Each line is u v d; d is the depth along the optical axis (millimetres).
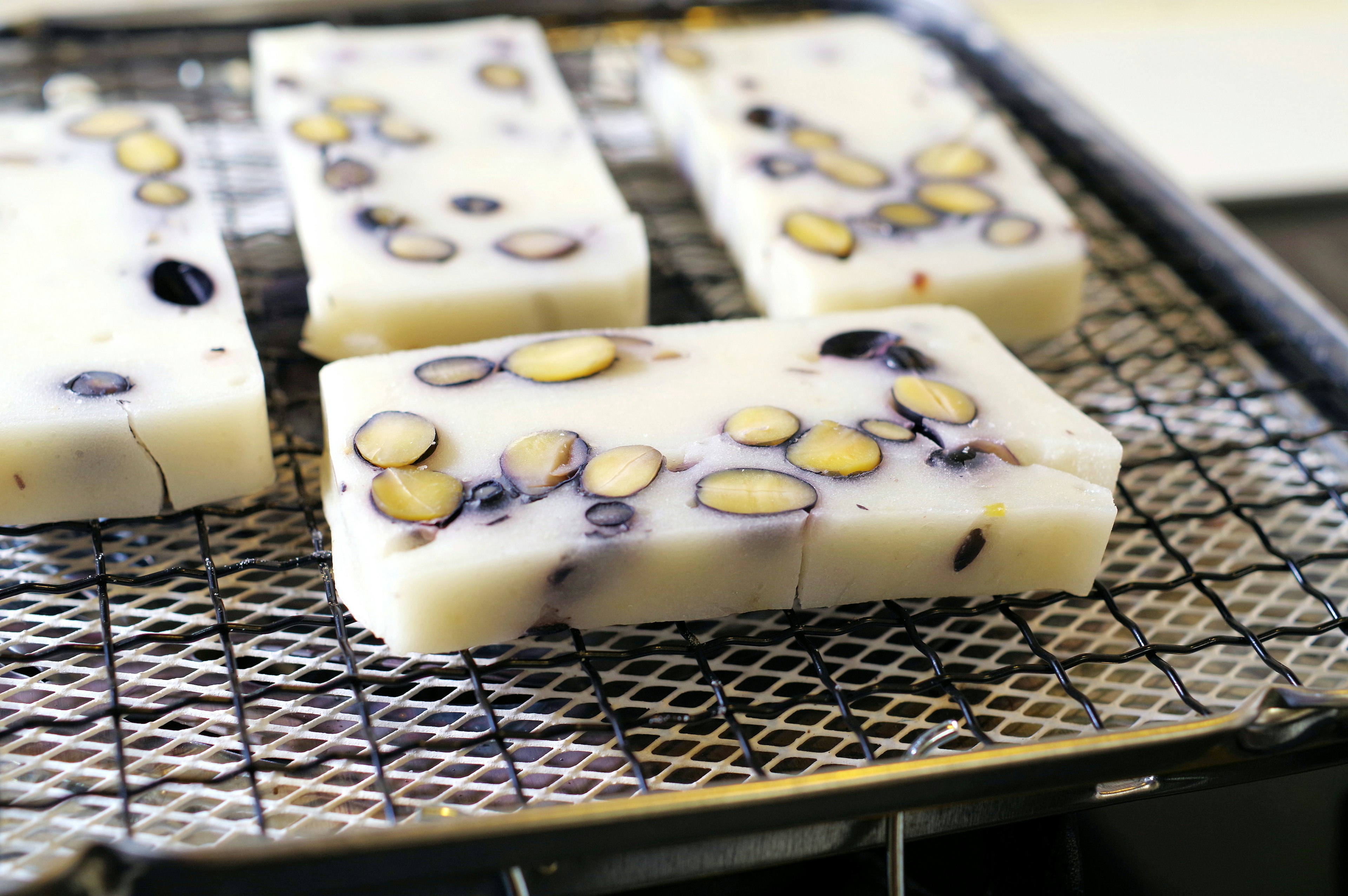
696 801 279
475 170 387
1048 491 325
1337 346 361
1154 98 647
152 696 309
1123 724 312
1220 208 529
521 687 316
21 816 294
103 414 325
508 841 276
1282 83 668
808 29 445
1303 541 341
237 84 432
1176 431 359
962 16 456
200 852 271
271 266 384
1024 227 380
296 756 303
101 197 367
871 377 342
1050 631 328
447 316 361
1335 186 548
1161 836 311
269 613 322
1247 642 314
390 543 311
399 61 418
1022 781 287
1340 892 307
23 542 333
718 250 405
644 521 315
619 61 455
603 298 366
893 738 310
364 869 274
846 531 319
